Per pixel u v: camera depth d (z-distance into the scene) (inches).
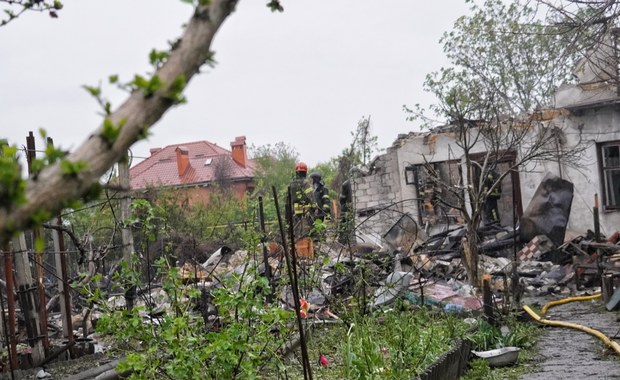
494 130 957.8
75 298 621.3
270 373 342.3
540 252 1046.4
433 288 637.3
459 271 885.2
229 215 1083.3
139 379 246.1
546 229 1078.4
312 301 510.3
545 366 451.5
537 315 637.9
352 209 535.2
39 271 428.8
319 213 620.4
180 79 58.6
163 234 351.6
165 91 58.6
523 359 470.0
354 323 368.2
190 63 60.7
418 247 860.0
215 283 462.0
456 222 1208.2
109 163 56.7
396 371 333.4
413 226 981.8
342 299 466.0
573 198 1147.9
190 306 309.6
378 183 1314.0
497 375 429.1
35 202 53.0
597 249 853.8
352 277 486.6
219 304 276.2
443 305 579.8
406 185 1288.1
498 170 1273.4
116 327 266.5
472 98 1197.7
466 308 581.6
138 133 57.7
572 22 601.6
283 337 300.8
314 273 445.7
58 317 618.8
